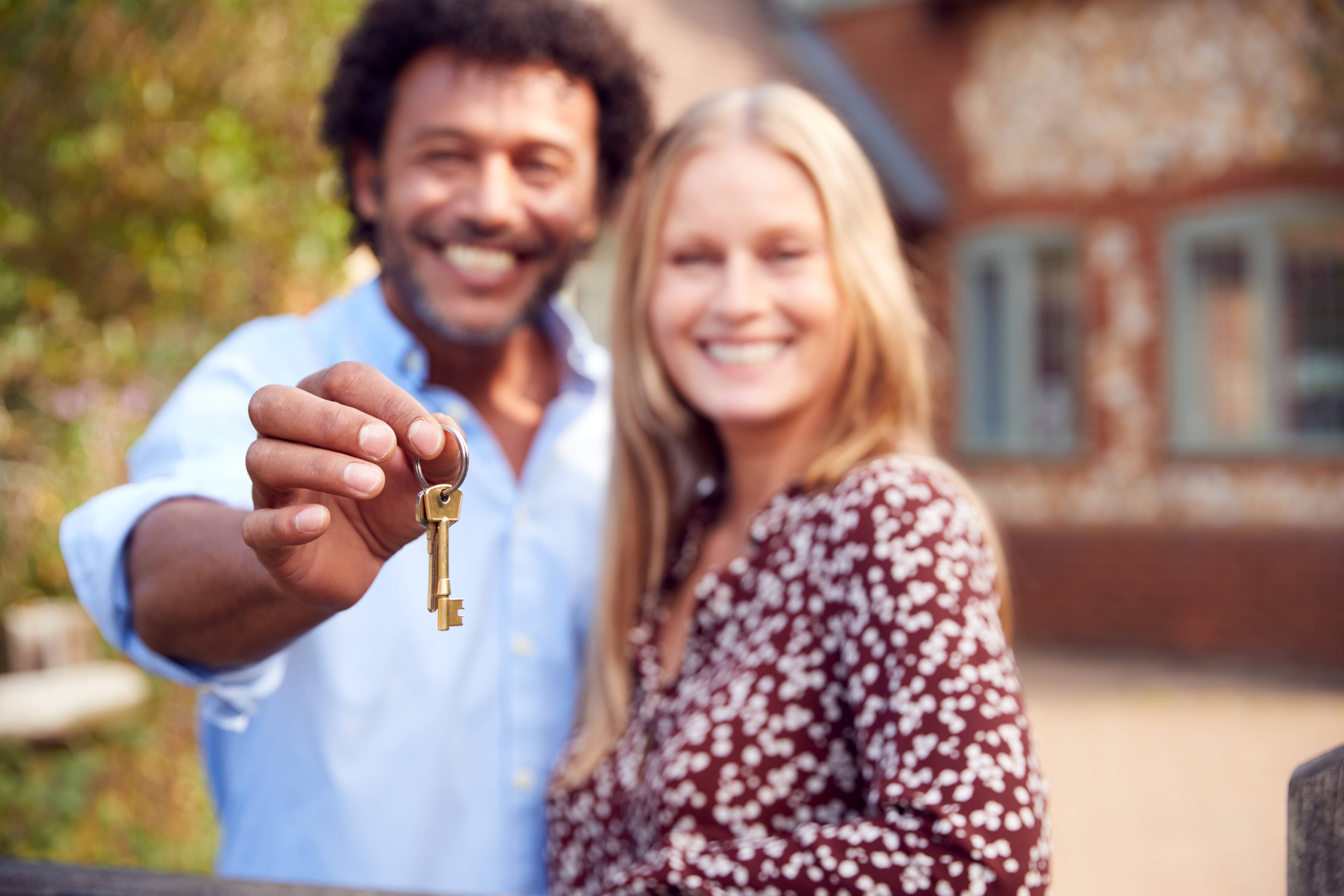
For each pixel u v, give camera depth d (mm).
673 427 1647
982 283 9805
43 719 3740
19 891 1065
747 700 1334
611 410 1728
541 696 1748
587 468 1893
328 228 3951
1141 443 9047
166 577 1153
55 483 3766
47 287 3674
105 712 3904
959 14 9781
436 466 841
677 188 1578
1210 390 8852
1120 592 9109
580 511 1854
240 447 1511
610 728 1576
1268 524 8539
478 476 1771
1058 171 9367
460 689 1688
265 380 1675
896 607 1232
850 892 1117
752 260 1532
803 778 1303
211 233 3855
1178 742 6336
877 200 1586
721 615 1450
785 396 1533
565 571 1812
